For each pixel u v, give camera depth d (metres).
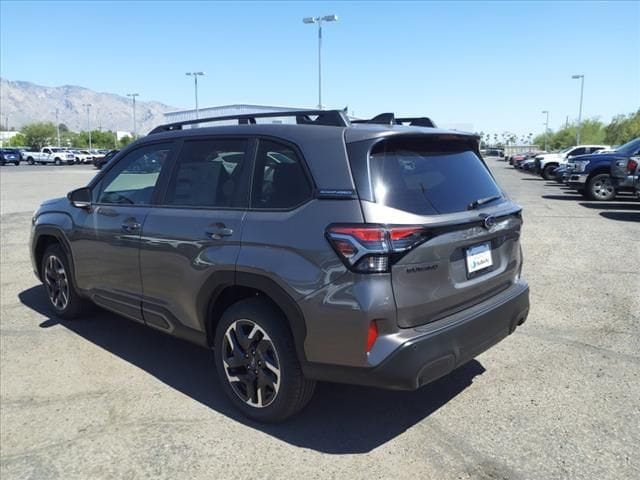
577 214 13.02
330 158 3.17
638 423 3.45
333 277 2.97
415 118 4.17
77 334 5.14
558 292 6.26
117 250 4.35
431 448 3.22
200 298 3.67
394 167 3.16
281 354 3.29
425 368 2.98
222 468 3.06
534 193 19.52
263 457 3.16
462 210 3.30
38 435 3.45
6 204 15.48
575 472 2.97
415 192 3.15
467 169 3.62
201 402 3.83
